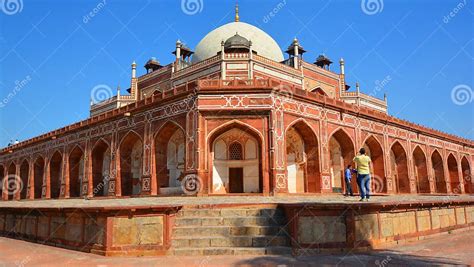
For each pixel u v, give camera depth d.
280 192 9.06
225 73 12.87
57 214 5.24
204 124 9.38
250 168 10.33
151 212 4.43
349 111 11.43
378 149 12.66
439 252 4.41
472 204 7.42
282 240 4.62
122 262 3.93
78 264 3.85
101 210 4.33
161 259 4.11
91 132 13.09
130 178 11.89
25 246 5.27
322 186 10.23
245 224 5.02
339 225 4.46
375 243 4.71
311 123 10.34
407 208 5.41
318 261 3.89
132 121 11.38
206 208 5.36
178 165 10.78
